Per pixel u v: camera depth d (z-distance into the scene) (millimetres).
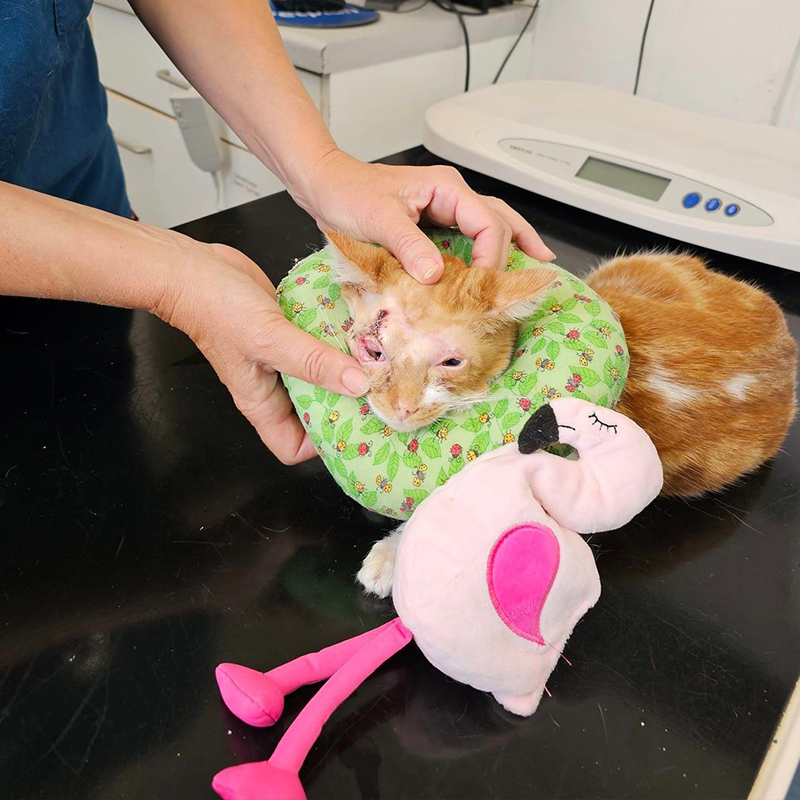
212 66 809
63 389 775
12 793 444
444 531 466
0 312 883
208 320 592
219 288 584
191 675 512
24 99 699
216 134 1419
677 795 453
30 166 852
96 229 591
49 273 577
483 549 458
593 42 1383
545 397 562
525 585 462
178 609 558
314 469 697
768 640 551
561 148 1090
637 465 500
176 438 723
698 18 1222
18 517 628
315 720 461
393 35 1233
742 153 1049
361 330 639
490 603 455
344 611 562
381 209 683
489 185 1192
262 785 411
